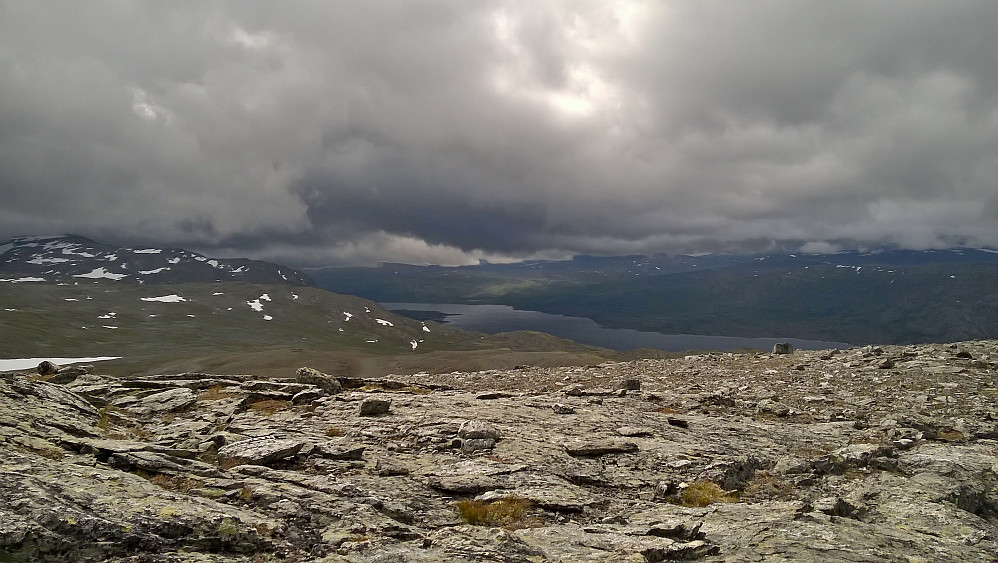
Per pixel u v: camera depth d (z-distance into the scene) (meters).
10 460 15.33
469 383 53.03
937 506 19.67
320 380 39.97
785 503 19.52
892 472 24.84
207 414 30.27
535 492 19.27
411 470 21.25
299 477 18.94
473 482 19.80
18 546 11.52
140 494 14.88
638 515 18.16
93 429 22.14
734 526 17.06
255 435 24.61
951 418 33.75
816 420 34.62
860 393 41.34
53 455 17.42
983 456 25.91
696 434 29.28
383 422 28.00
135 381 39.41
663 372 56.38
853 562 14.08
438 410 31.47
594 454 24.78
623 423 30.38
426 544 14.23
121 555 12.14
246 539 13.61
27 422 20.25
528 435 26.64
